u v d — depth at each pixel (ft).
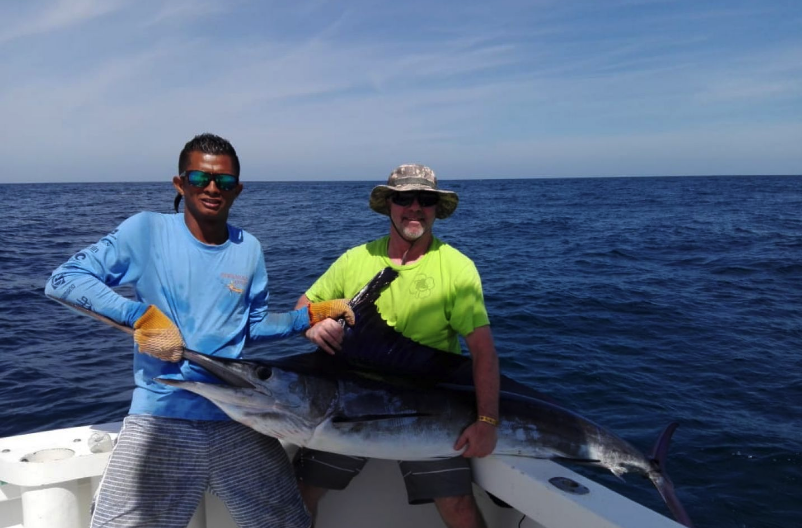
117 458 6.39
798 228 73.05
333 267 9.32
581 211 115.03
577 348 23.61
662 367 21.30
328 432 7.21
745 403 18.10
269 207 135.03
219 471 6.72
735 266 44.39
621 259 49.52
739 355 22.65
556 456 8.28
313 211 119.34
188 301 6.63
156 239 6.59
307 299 9.23
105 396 18.12
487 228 80.53
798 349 23.39
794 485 13.66
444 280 8.38
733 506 12.99
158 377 6.43
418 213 8.43
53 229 78.28
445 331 8.53
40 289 36.19
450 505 7.79
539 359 22.22
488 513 8.51
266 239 65.00
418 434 7.62
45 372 20.34
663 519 6.02
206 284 6.72
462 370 8.36
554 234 71.36
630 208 122.42
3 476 6.73
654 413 17.40
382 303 8.62
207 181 6.54
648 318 28.43
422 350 8.11
